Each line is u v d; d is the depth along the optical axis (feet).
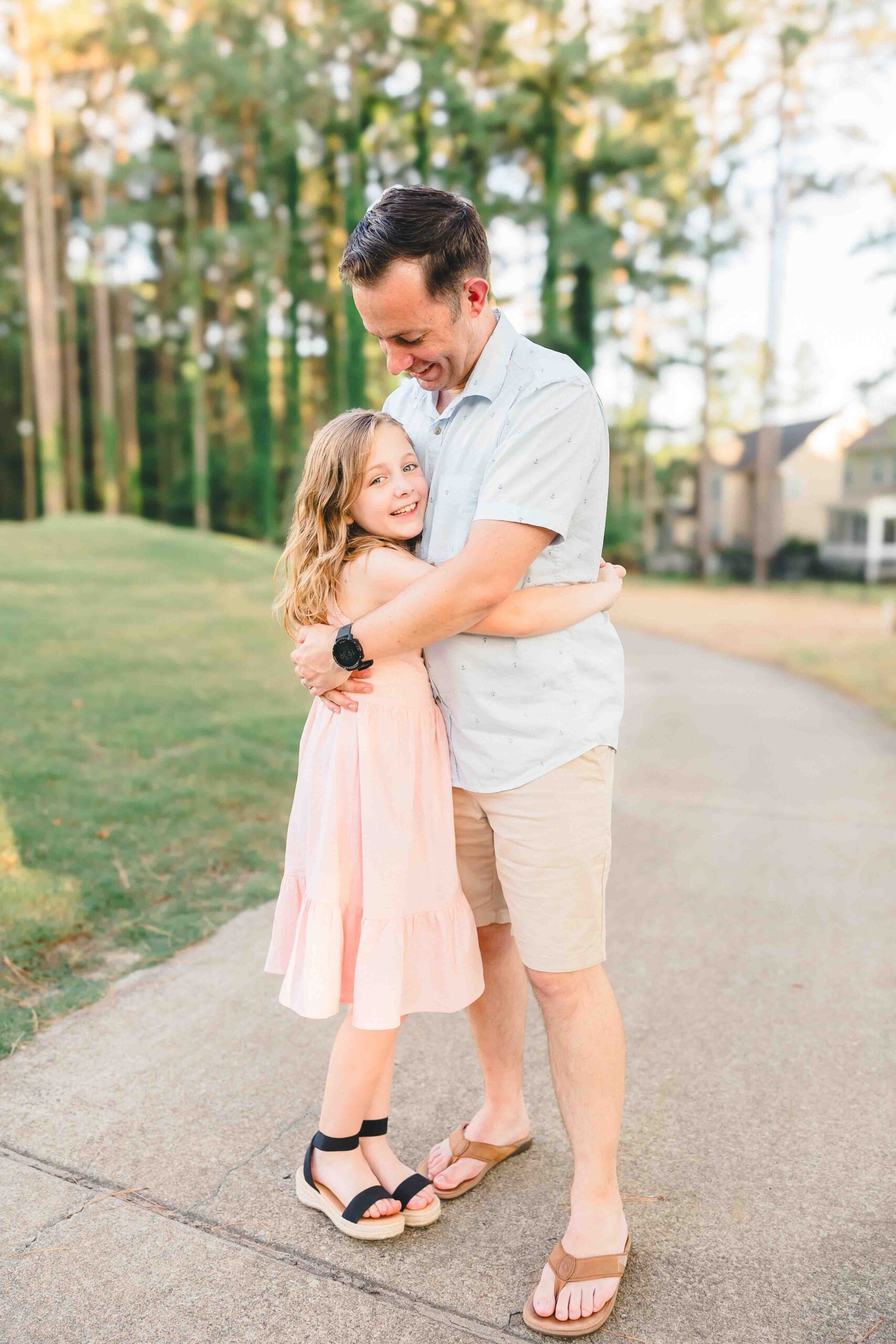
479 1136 7.00
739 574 128.47
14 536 58.34
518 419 5.58
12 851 11.89
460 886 6.51
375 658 5.83
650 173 110.32
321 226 125.39
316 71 106.73
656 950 10.94
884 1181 6.87
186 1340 5.37
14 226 133.28
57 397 116.06
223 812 14.16
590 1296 5.56
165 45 102.83
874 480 134.00
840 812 17.11
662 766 20.98
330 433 6.10
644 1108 7.80
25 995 9.03
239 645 29.50
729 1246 6.21
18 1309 5.55
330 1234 6.27
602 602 6.02
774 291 113.29
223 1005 9.12
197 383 121.39
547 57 103.40
